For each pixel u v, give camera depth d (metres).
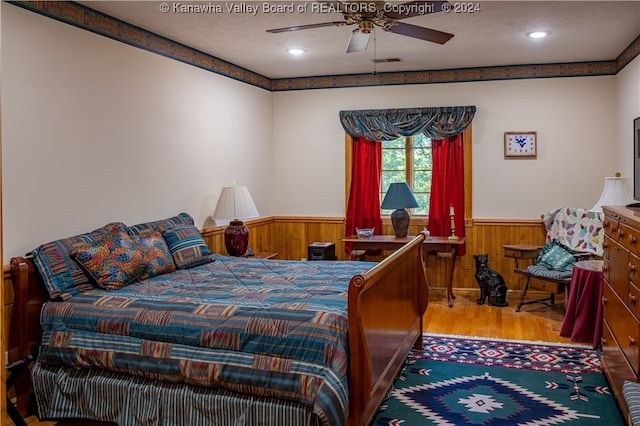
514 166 5.84
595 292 4.12
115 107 3.96
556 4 3.66
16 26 3.15
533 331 4.60
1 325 1.10
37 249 3.18
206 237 5.13
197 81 4.97
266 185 6.41
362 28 3.08
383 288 2.93
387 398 3.23
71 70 3.55
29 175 3.25
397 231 5.71
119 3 3.61
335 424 2.28
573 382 3.44
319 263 4.17
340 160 6.33
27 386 3.06
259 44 4.75
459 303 5.67
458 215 5.95
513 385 3.41
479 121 5.91
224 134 5.45
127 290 3.24
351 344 2.44
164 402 2.70
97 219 3.80
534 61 5.59
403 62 5.59
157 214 4.45
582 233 5.15
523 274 5.25
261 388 2.48
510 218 5.88
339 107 6.30
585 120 5.64
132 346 2.78
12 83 3.13
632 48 4.77
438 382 3.47
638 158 4.52
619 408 3.04
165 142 4.54
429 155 6.17
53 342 2.95
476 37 4.53
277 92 6.51
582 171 5.68
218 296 3.03
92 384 2.86
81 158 3.65
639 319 2.44
